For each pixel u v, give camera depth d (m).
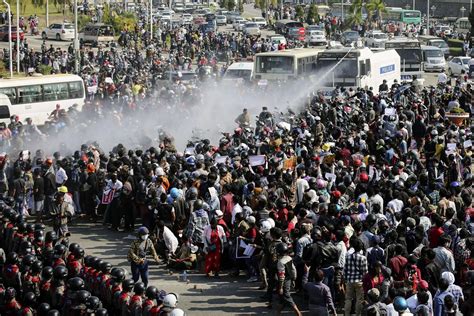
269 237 21.30
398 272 18.80
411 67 64.25
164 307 16.72
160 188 26.17
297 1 142.75
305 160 28.36
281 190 25.03
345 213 21.80
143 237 21.77
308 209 22.67
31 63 68.50
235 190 25.03
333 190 25.02
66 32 90.12
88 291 18.00
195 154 30.55
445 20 123.75
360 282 19.31
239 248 23.08
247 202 24.53
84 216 29.77
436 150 31.44
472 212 22.53
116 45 85.56
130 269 24.08
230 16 115.56
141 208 26.83
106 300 18.09
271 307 21.39
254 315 20.95
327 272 19.98
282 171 26.89
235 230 23.59
